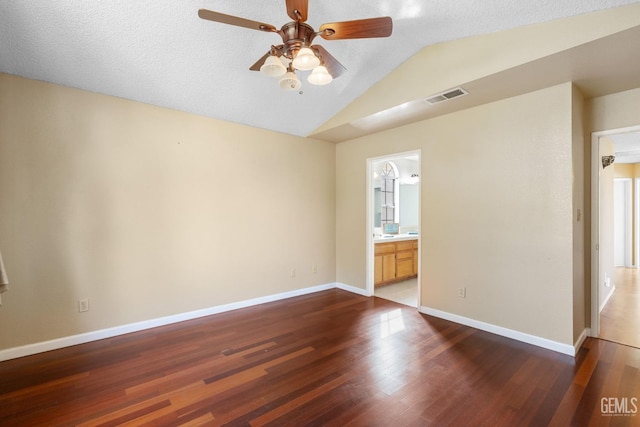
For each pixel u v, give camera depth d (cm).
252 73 294
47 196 261
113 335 292
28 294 254
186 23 229
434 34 260
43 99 260
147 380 217
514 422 174
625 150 496
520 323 283
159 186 318
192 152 340
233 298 373
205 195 349
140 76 274
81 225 276
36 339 257
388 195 608
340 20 243
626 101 271
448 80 270
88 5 204
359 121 365
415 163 652
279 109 362
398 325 322
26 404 190
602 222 374
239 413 182
